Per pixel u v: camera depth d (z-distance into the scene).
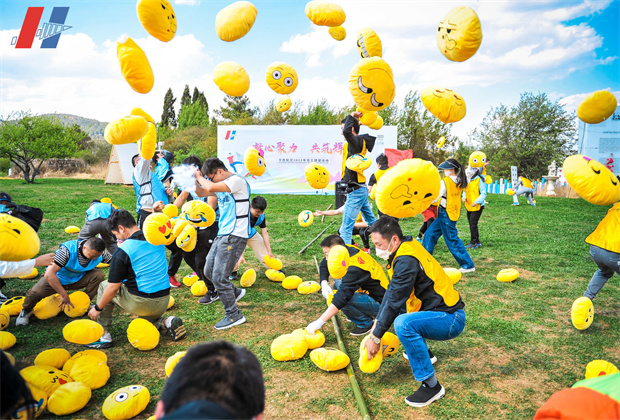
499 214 12.79
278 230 9.95
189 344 4.05
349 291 3.58
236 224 4.33
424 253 3.04
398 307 2.90
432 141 30.89
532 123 29.78
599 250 4.13
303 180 18.86
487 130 31.42
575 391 1.21
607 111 3.34
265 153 18.80
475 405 3.05
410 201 2.94
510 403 3.08
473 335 4.21
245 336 4.22
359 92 3.98
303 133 18.66
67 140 27.48
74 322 3.63
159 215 3.92
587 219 11.66
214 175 4.30
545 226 10.49
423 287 3.02
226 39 3.91
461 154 32.03
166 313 4.85
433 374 3.05
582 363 3.66
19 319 4.39
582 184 3.38
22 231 2.31
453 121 3.65
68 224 10.22
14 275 3.40
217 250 4.38
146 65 3.42
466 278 6.11
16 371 1.37
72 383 3.03
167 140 35.72
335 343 4.05
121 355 3.84
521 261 7.08
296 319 4.66
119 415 2.84
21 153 26.83
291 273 6.46
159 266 4.01
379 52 4.68
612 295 5.37
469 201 8.02
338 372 3.53
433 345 4.00
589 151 10.72
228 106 44.50
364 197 6.39
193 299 5.33
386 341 3.51
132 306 3.91
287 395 3.18
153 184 6.10
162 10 3.39
